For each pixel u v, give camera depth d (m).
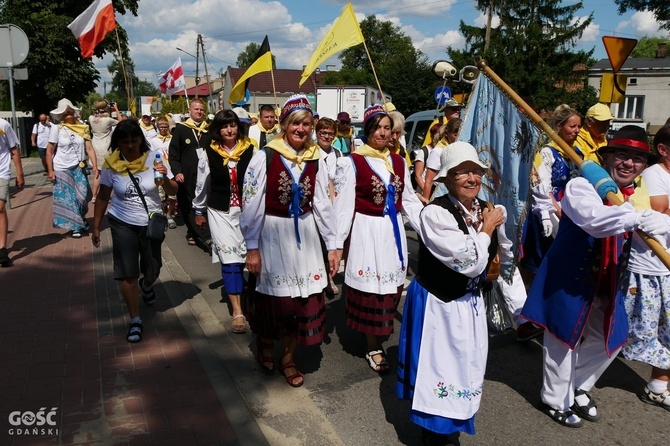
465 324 2.93
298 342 3.99
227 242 4.91
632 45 8.38
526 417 3.64
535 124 3.50
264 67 6.86
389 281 4.12
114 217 4.60
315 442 3.32
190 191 6.99
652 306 3.69
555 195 4.65
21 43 9.44
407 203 4.36
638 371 4.34
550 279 3.46
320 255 3.98
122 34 28.25
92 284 5.99
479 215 3.00
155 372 4.05
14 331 4.72
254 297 4.01
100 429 3.32
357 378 4.15
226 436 3.29
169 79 15.52
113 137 4.63
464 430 3.02
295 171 3.79
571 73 33.25
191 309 5.38
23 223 9.14
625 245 3.42
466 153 2.84
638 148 3.44
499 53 31.66
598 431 3.50
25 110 29.05
